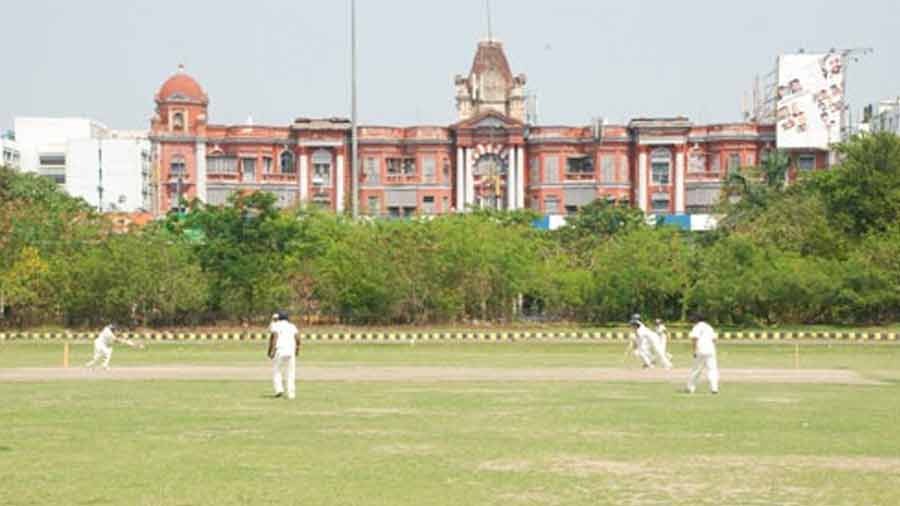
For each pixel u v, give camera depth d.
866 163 94.75
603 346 69.62
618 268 90.88
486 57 155.88
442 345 70.75
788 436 25.38
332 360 55.25
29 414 29.77
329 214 100.44
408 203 146.12
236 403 32.75
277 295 88.88
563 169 145.88
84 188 160.75
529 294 94.06
